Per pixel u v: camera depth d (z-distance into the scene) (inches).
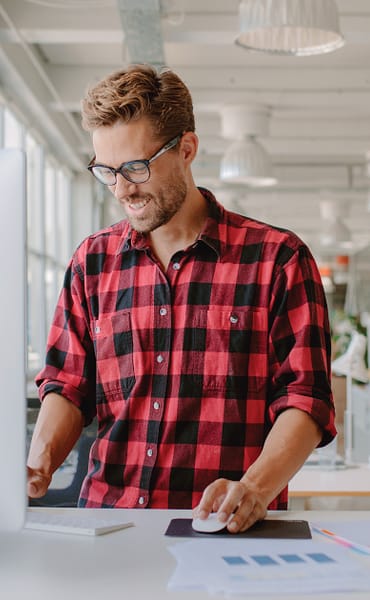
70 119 348.8
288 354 65.2
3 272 45.0
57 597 41.5
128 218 65.9
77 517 57.4
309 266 67.4
